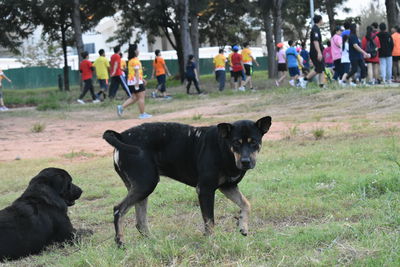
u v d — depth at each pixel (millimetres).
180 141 5328
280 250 4703
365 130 11242
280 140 11141
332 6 37500
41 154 12000
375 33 19547
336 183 7094
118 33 41500
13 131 16172
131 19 39031
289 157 9266
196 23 34125
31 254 5395
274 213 6051
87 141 13562
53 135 15008
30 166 10438
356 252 4332
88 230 6051
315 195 6688
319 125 12633
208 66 61969
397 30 21594
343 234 4941
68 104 23875
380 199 6117
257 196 6871
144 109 18625
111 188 8250
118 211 5246
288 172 8078
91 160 10930
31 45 61281
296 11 43281
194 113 17406
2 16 34281
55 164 10539
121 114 17641
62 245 5641
